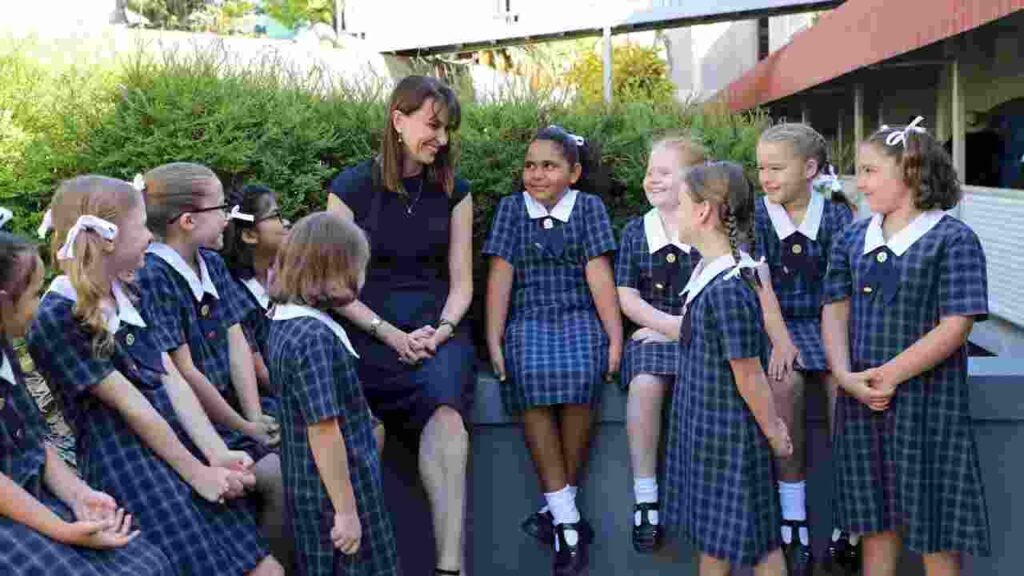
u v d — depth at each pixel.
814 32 11.15
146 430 2.89
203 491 2.94
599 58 15.45
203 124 4.16
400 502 3.81
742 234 3.26
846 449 3.41
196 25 10.31
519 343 3.76
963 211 8.77
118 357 2.96
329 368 2.94
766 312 3.61
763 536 3.17
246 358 3.45
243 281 3.72
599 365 3.71
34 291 2.66
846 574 3.74
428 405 3.47
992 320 7.93
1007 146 9.75
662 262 3.81
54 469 2.75
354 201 3.75
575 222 3.92
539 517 3.77
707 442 3.20
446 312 3.69
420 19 12.52
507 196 4.06
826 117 17.39
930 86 13.13
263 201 3.69
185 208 3.27
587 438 3.71
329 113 4.44
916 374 3.24
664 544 3.80
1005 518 3.71
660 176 3.80
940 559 3.36
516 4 12.81
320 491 2.98
